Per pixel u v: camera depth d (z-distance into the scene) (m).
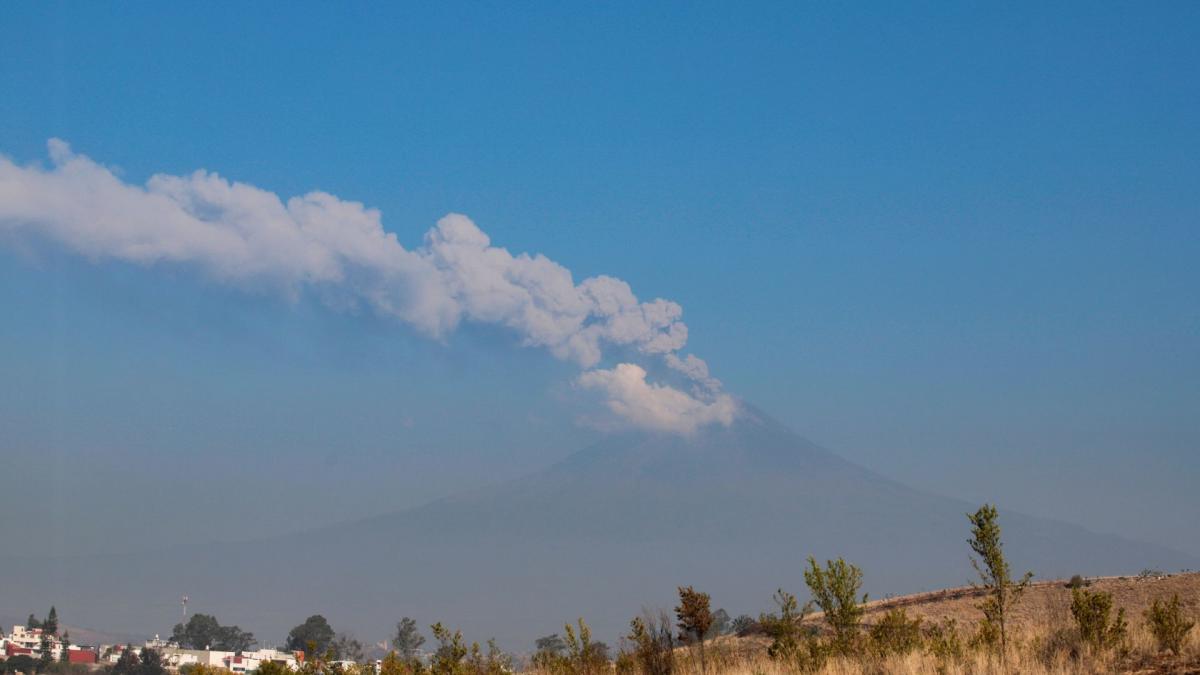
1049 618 32.16
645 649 32.88
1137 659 26.31
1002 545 29.88
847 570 31.86
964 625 48.28
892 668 27.23
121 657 160.00
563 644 34.53
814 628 34.00
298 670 36.09
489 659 33.78
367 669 36.50
